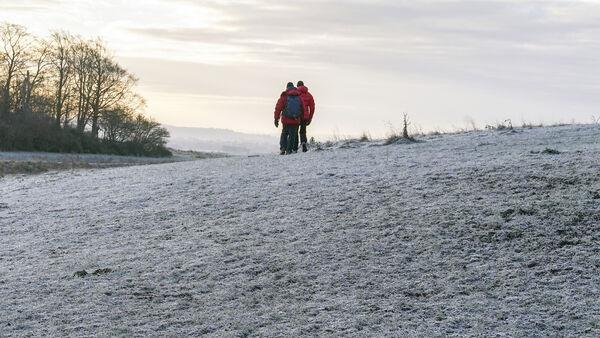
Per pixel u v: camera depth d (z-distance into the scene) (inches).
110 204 488.7
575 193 364.5
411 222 357.1
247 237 367.6
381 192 422.0
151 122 3120.1
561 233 319.6
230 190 485.7
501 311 256.2
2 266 358.0
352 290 287.3
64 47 3014.3
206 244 363.3
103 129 2999.5
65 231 424.5
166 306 284.2
